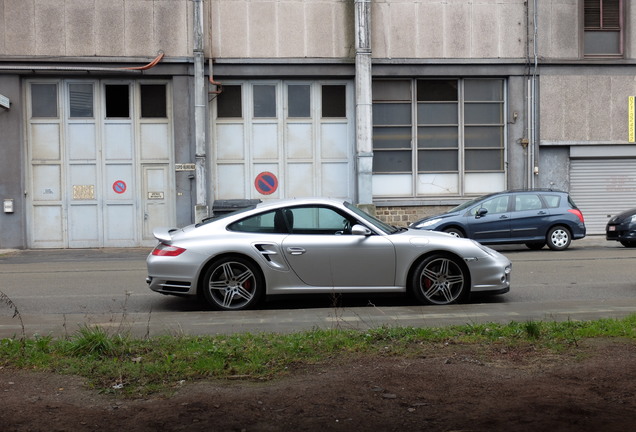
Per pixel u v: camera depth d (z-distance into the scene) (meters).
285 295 8.80
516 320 7.66
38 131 21.09
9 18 20.48
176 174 21.17
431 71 21.92
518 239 17.77
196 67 20.83
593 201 22.64
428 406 4.54
